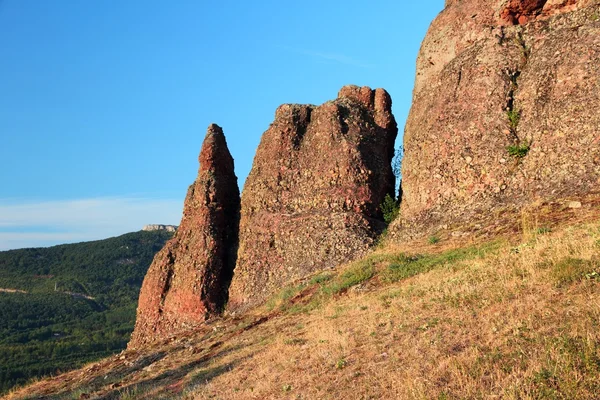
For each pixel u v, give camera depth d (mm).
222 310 29859
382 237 27141
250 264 29266
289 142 32312
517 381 8203
